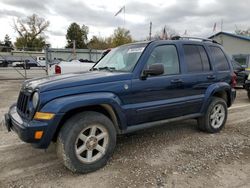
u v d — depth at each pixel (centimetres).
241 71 1253
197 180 324
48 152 410
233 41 2412
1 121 585
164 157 394
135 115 381
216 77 502
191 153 410
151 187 306
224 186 310
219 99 514
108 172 344
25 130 308
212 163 373
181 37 486
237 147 438
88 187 307
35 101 317
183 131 524
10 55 2675
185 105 446
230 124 587
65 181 321
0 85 1384
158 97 406
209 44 514
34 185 311
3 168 355
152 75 396
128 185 310
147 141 464
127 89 368
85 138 337
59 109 309
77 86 331
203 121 502
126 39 6138
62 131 325
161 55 419
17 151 414
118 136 488
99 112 360
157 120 417
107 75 362
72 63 1062
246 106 827
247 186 311
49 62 1480
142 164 368
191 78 451
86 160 338
